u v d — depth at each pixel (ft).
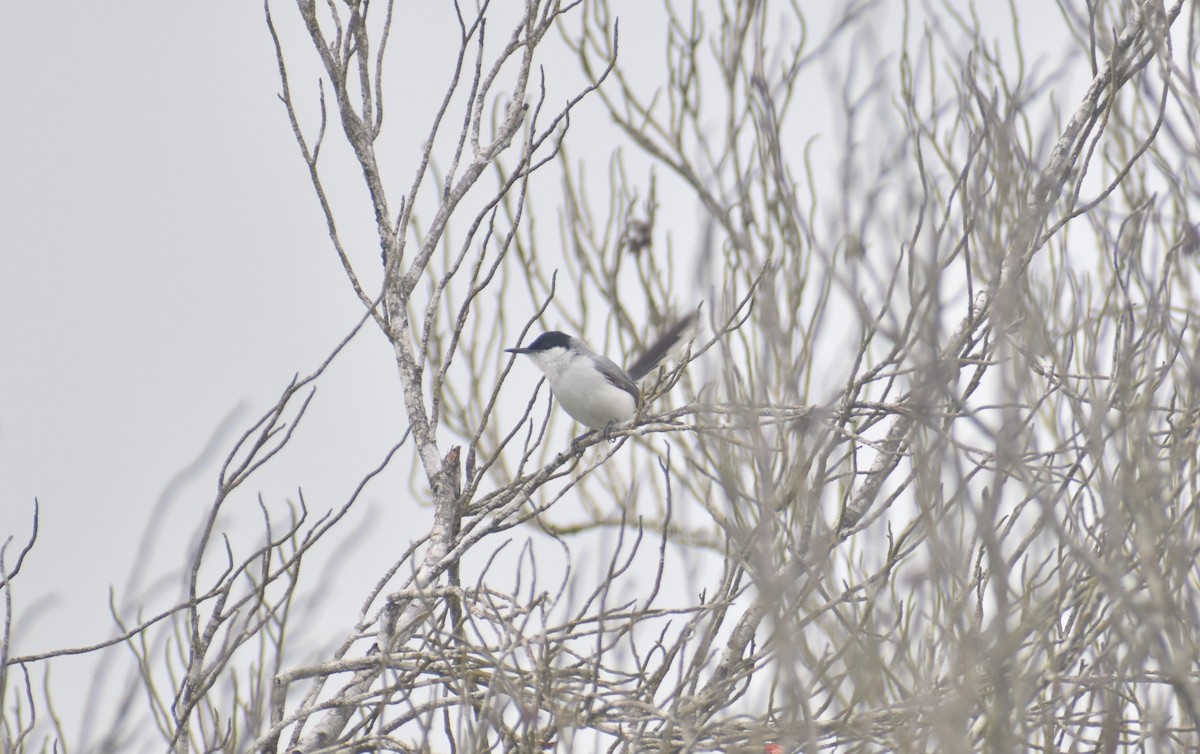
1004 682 23.44
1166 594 25.05
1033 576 25.91
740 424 28.30
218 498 29.27
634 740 25.07
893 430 33.32
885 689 27.96
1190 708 23.54
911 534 29.17
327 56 37.96
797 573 27.14
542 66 35.19
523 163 35.53
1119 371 28.32
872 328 26.58
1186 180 32.22
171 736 28.35
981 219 29.01
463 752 25.25
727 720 26.30
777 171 33.83
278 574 29.32
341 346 30.35
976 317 32.14
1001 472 24.54
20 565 28.58
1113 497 25.48
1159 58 30.48
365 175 37.99
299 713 28.89
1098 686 25.50
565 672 26.58
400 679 28.78
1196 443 27.99
